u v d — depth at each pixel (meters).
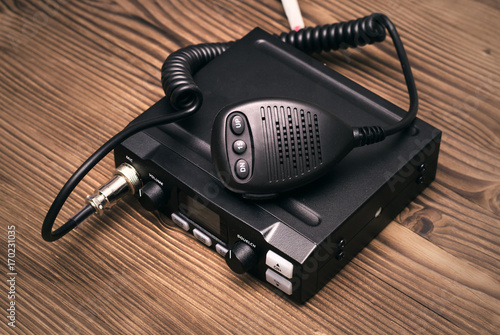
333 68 1.14
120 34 1.20
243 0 1.22
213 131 0.89
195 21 1.21
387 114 1.00
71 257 0.97
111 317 0.93
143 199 0.96
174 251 0.98
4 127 1.10
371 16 1.08
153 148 0.95
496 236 0.98
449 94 1.11
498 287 0.93
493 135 1.07
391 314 0.92
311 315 0.92
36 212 1.02
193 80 0.99
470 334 0.90
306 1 1.22
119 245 0.98
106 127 1.10
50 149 1.08
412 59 1.14
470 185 1.02
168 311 0.93
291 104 0.88
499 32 1.17
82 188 1.04
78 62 1.17
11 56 1.18
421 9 1.20
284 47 1.08
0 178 1.05
